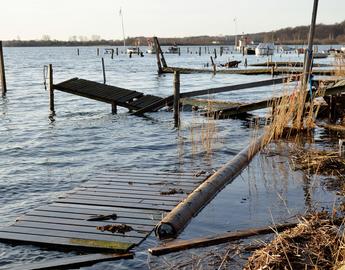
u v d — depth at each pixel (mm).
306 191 7738
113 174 9844
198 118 18812
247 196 7609
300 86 12812
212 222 6562
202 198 7227
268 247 5055
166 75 48094
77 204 7645
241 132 15359
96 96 20953
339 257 4719
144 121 18781
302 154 10234
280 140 11820
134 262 5512
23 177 10664
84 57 112812
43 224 6754
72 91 21172
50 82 21547
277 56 91500
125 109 22906
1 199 9008
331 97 15000
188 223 6559
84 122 18953
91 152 13359
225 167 8789
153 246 5949
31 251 5996
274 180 8414
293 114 12688
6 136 16109
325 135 12445
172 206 7480
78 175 10766
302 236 5309
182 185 8789
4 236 6352
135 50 119000
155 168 11117
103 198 7949
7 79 43344
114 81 41344
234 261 5227
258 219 6590
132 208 7410
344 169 8922
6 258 5832
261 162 9672
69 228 6582
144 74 50031
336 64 17922
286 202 7238
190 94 17312
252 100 24562
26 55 138250
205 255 5441
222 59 86688
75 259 5629
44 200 8883
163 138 15117
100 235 6309
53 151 13578
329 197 7379
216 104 20328
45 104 25141
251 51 102750
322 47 134875
